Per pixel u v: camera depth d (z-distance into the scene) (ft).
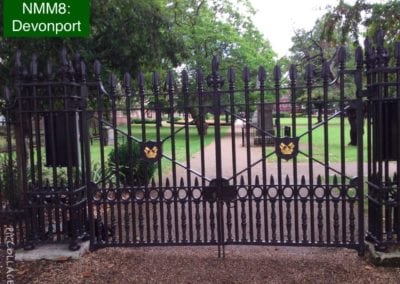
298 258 15.35
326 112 14.97
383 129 14.58
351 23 31.12
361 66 14.74
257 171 38.09
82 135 16.19
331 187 15.20
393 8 27.61
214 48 80.23
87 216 16.94
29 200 15.98
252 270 14.35
